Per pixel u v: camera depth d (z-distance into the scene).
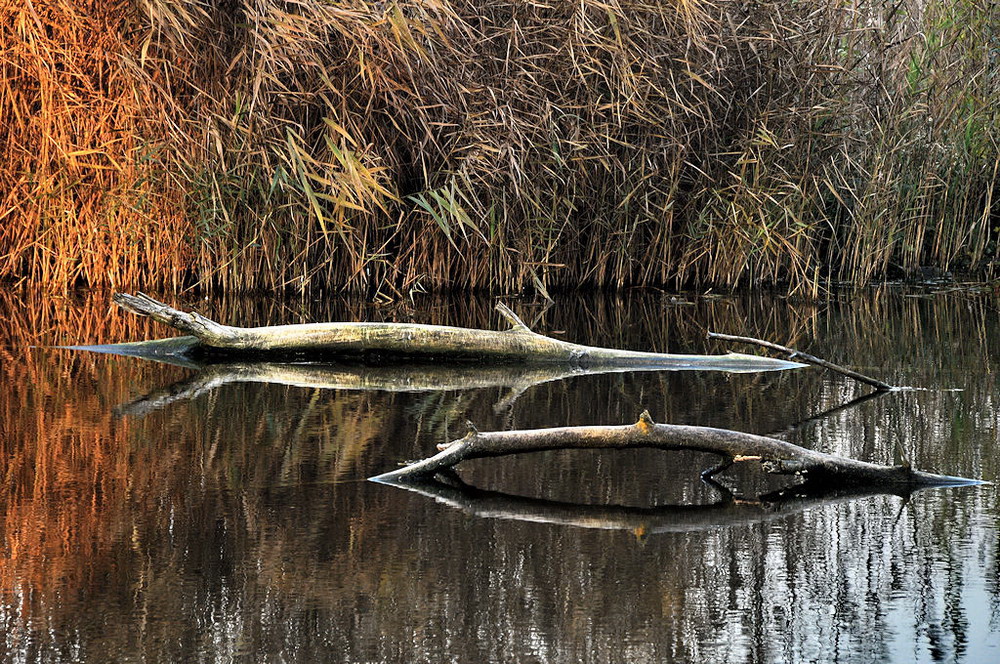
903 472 9.73
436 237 22.45
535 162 21.95
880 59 23.19
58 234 21.64
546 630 6.87
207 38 20.34
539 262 22.75
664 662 6.52
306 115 20.92
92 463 10.31
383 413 12.50
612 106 21.62
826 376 14.81
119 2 20.27
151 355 16.30
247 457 10.56
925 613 7.15
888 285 24.39
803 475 9.86
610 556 8.05
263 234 21.58
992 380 14.30
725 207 23.36
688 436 9.79
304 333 16.23
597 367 15.77
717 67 21.88
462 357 16.22
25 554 8.05
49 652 6.61
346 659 6.51
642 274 24.30
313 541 8.32
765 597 7.37
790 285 23.88
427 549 8.16
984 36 23.94
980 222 25.02
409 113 20.73
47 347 16.73
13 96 20.95
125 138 21.08
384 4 20.38
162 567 7.83
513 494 9.42
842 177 23.39
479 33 21.31
